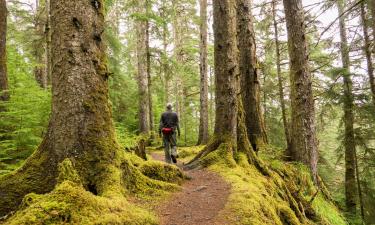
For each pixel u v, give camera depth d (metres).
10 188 5.05
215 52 10.20
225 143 9.70
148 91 20.52
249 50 12.56
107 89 5.92
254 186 7.32
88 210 4.14
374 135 16.02
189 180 7.98
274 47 21.11
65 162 4.73
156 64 21.36
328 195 12.79
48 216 3.82
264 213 6.09
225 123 9.96
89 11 5.71
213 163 9.28
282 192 8.86
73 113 5.40
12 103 8.84
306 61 12.08
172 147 10.62
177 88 29.05
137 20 18.78
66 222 3.88
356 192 16.23
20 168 5.33
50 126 5.49
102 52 5.89
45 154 5.39
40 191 5.07
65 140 5.33
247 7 12.62
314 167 11.95
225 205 5.82
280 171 10.55
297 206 8.95
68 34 5.52
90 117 5.50
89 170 5.26
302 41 12.07
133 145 9.95
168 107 10.71
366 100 15.63
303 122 11.96
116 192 5.08
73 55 5.50
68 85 5.45
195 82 31.66
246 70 12.57
